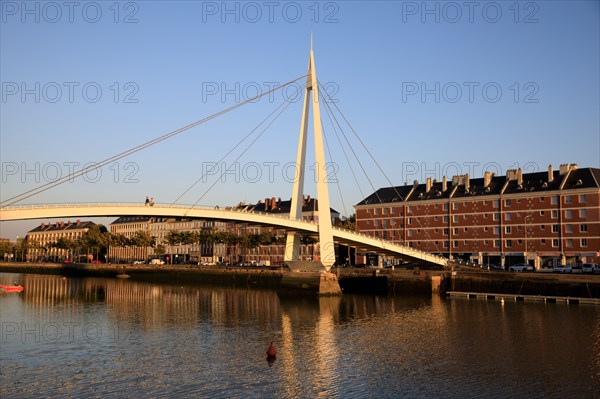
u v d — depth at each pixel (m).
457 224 106.75
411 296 83.62
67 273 151.00
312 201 144.75
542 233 95.88
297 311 66.75
